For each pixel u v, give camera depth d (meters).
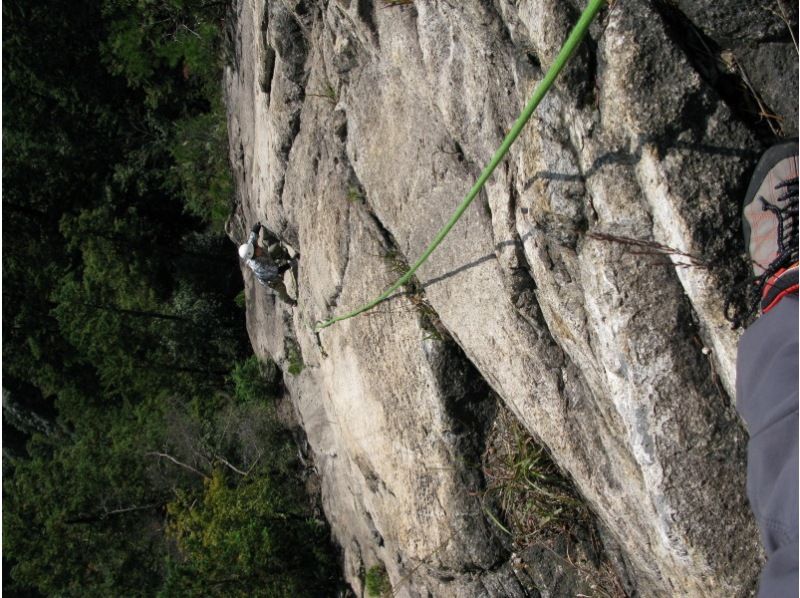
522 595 3.74
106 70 13.12
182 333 12.84
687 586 2.55
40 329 15.35
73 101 13.52
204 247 12.80
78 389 15.83
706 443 2.32
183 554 12.55
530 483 3.59
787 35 2.03
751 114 2.10
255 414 10.70
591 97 2.22
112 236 13.46
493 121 2.80
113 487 13.26
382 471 4.52
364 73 3.98
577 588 3.52
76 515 13.24
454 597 4.16
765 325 1.81
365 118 3.98
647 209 2.18
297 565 8.54
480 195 3.14
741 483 2.30
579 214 2.33
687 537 2.38
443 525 3.99
